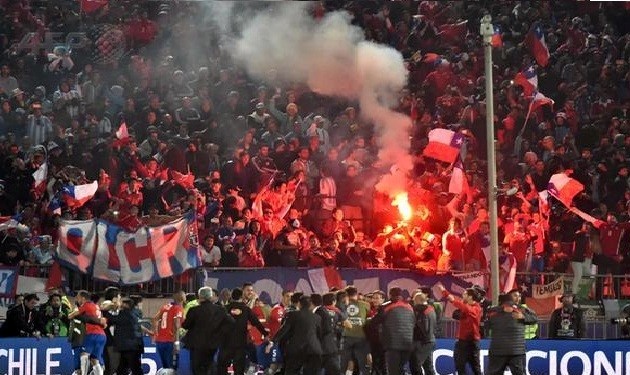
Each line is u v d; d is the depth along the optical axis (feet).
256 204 219.00
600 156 265.75
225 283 205.67
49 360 186.70
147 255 201.57
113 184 232.94
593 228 233.76
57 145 238.27
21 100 257.14
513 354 172.96
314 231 227.20
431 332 181.27
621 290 224.74
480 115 266.98
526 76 265.13
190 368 191.01
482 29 201.98
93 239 200.13
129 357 179.83
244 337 175.63
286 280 205.98
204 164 239.91
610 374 195.21
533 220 231.71
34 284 199.52
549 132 275.39
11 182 225.15
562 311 203.41
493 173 199.93
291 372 172.35
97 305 179.73
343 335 185.98
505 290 218.18
